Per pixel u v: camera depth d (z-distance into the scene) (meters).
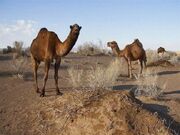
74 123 10.34
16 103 12.95
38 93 14.34
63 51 13.18
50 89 15.28
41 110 11.73
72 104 11.21
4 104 12.88
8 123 11.09
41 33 13.83
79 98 11.41
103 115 10.17
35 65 14.48
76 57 32.75
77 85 15.87
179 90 16.72
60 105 11.55
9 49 36.44
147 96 14.44
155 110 11.86
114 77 16.58
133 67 24.88
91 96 11.27
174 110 12.84
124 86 17.05
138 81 16.78
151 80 17.59
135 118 10.19
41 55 13.68
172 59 29.56
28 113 11.78
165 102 13.82
